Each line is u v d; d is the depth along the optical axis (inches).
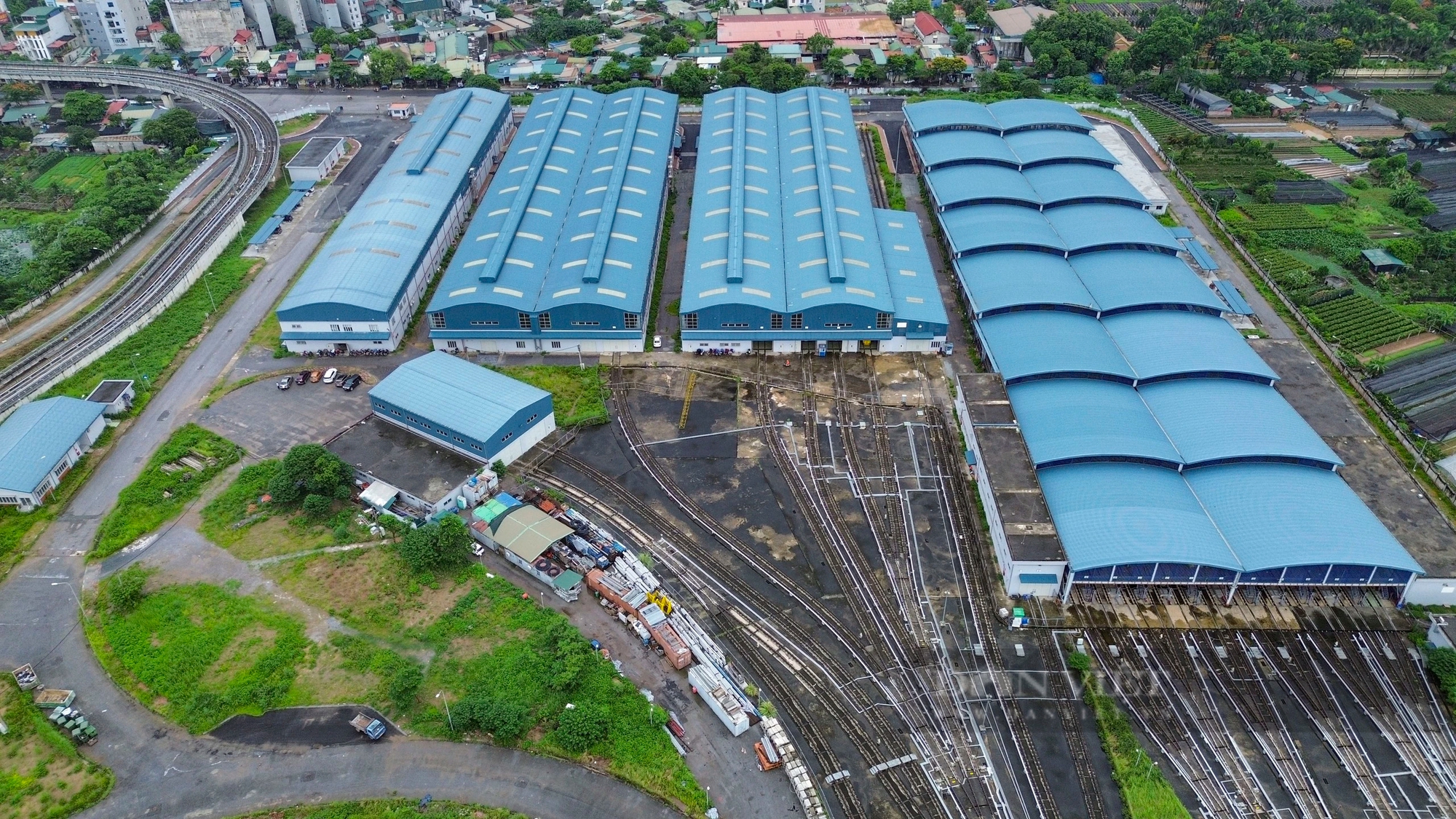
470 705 2950.3
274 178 6712.6
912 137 6879.9
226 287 5462.6
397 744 2935.5
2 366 4726.9
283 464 3878.0
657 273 5565.9
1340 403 4340.6
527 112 7352.4
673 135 6973.4
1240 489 3641.7
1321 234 5895.7
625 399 4542.3
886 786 2834.6
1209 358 4333.2
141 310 5103.3
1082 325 4613.7
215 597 3444.9
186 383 4658.0
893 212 5718.5
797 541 3720.5
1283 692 3115.2
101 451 4200.3
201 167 6993.1
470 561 3624.5
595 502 3919.8
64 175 7003.0
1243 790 2824.8
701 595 3481.8
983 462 3799.2
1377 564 3277.6
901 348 4827.8
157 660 3193.9
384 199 5812.0
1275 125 7623.0
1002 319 4707.2
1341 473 3873.0
